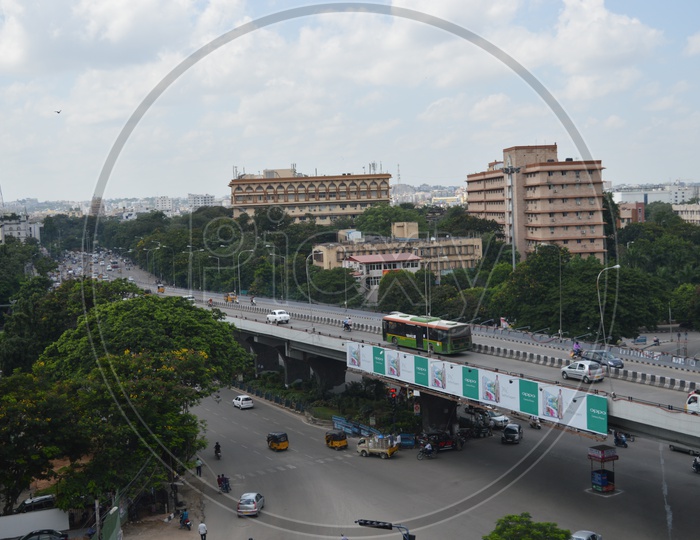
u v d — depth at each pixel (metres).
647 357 73.62
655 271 153.50
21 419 50.75
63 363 74.88
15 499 53.88
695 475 63.06
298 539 51.66
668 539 49.31
